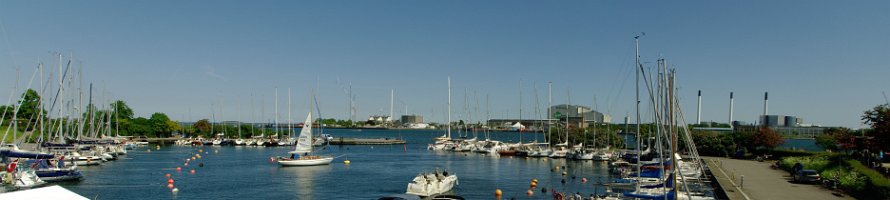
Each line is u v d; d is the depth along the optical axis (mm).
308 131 106812
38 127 121000
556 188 72250
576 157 122250
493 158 128375
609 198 52000
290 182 77938
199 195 65438
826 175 63156
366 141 198875
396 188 72188
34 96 126875
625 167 86312
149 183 74625
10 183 59438
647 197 49281
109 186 71125
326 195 66188
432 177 66562
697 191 57688
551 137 168125
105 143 122625
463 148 154000
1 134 111250
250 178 82312
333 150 160875
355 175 87438
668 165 66625
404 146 180500
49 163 74875
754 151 114000
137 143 176750
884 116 69750
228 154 135000
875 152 78375
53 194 32750
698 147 120250
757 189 57500
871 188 48750
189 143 179875
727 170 79125
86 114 150750
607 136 145875
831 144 102250
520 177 86125
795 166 69875
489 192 68812
